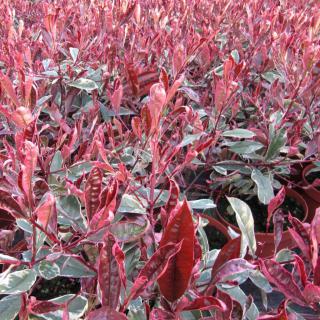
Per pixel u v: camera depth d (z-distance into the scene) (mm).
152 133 1298
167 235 938
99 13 3273
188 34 2824
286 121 2318
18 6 4016
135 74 2145
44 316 1206
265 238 2082
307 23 3324
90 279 1366
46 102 2172
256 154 2279
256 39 2926
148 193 1604
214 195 2506
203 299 984
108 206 1065
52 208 1077
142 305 1206
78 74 2287
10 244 1526
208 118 2275
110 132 1789
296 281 1180
